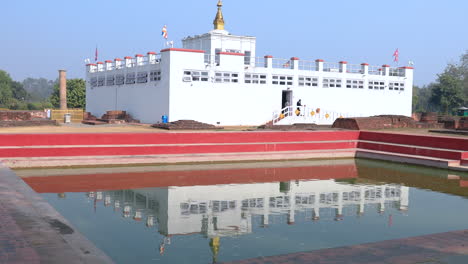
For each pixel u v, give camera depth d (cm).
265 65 3172
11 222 689
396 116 2905
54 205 1068
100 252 604
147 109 3041
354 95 3559
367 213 1050
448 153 1814
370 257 534
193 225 922
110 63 3722
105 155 1739
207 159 1881
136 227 894
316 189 1348
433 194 1283
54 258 527
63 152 1677
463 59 8219
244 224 938
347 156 2191
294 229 902
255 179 1504
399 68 3838
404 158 1956
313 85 3362
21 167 1592
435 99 6869
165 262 683
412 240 617
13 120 2642
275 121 3083
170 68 2750
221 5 3491
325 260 521
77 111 3841
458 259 527
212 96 2914
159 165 1769
